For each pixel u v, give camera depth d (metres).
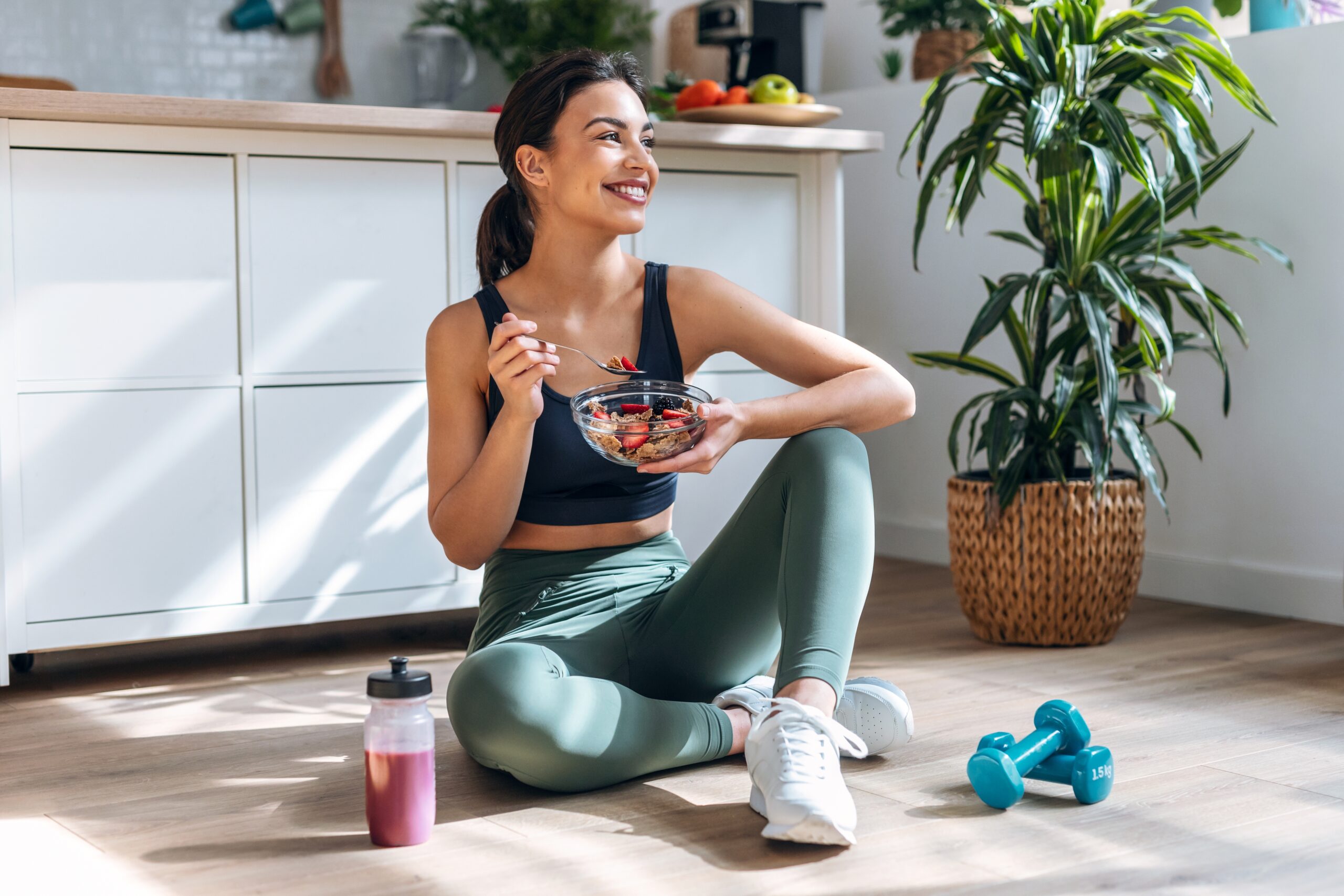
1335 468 2.52
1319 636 2.42
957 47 3.29
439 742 1.76
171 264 2.20
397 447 2.38
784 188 2.67
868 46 3.93
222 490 2.25
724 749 1.58
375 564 2.37
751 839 1.35
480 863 1.29
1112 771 1.47
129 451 2.19
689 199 2.57
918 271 2.43
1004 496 2.33
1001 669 2.18
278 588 2.30
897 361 3.43
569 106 1.52
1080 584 2.32
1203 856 1.29
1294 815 1.41
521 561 1.61
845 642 1.36
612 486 1.59
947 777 1.56
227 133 2.21
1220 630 2.49
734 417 1.46
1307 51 2.52
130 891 1.24
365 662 2.35
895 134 3.40
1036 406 2.40
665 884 1.23
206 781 1.61
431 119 2.28
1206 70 2.69
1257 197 2.63
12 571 2.12
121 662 2.36
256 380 2.26
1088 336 2.38
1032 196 2.46
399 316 2.36
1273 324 2.61
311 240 2.29
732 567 1.53
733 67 3.69
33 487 2.12
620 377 1.59
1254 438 2.66
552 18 4.18
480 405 1.59
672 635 1.57
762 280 2.66
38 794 1.57
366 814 1.37
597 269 1.59
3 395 2.10
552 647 1.51
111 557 2.18
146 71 3.92
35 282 2.11
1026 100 2.30
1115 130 2.16
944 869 1.26
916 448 3.39
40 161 2.10
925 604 2.81
